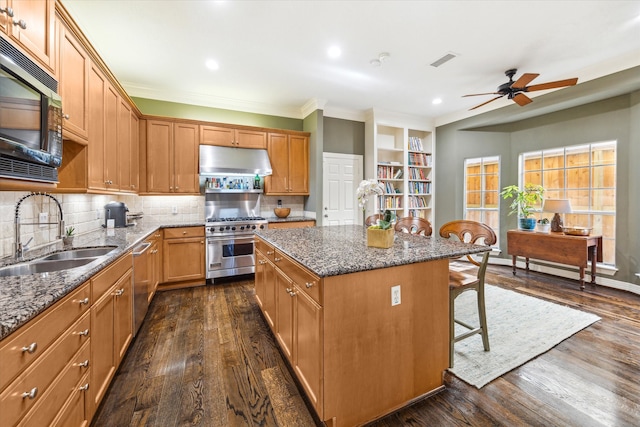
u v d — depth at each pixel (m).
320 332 1.34
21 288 1.10
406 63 3.29
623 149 3.59
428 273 1.66
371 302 1.45
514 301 3.18
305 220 4.49
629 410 1.55
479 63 3.30
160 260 3.54
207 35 2.69
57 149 1.48
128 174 3.17
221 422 1.48
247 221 4.09
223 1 2.22
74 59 1.93
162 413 1.54
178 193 3.89
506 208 4.91
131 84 3.79
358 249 1.80
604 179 3.84
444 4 2.28
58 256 1.89
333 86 3.95
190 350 2.20
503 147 4.91
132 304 2.21
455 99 4.51
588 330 2.49
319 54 3.06
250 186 4.52
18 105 1.20
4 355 0.78
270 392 1.72
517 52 3.06
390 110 5.09
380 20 2.49
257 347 2.25
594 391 1.71
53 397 1.03
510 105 4.45
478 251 1.80
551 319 2.70
